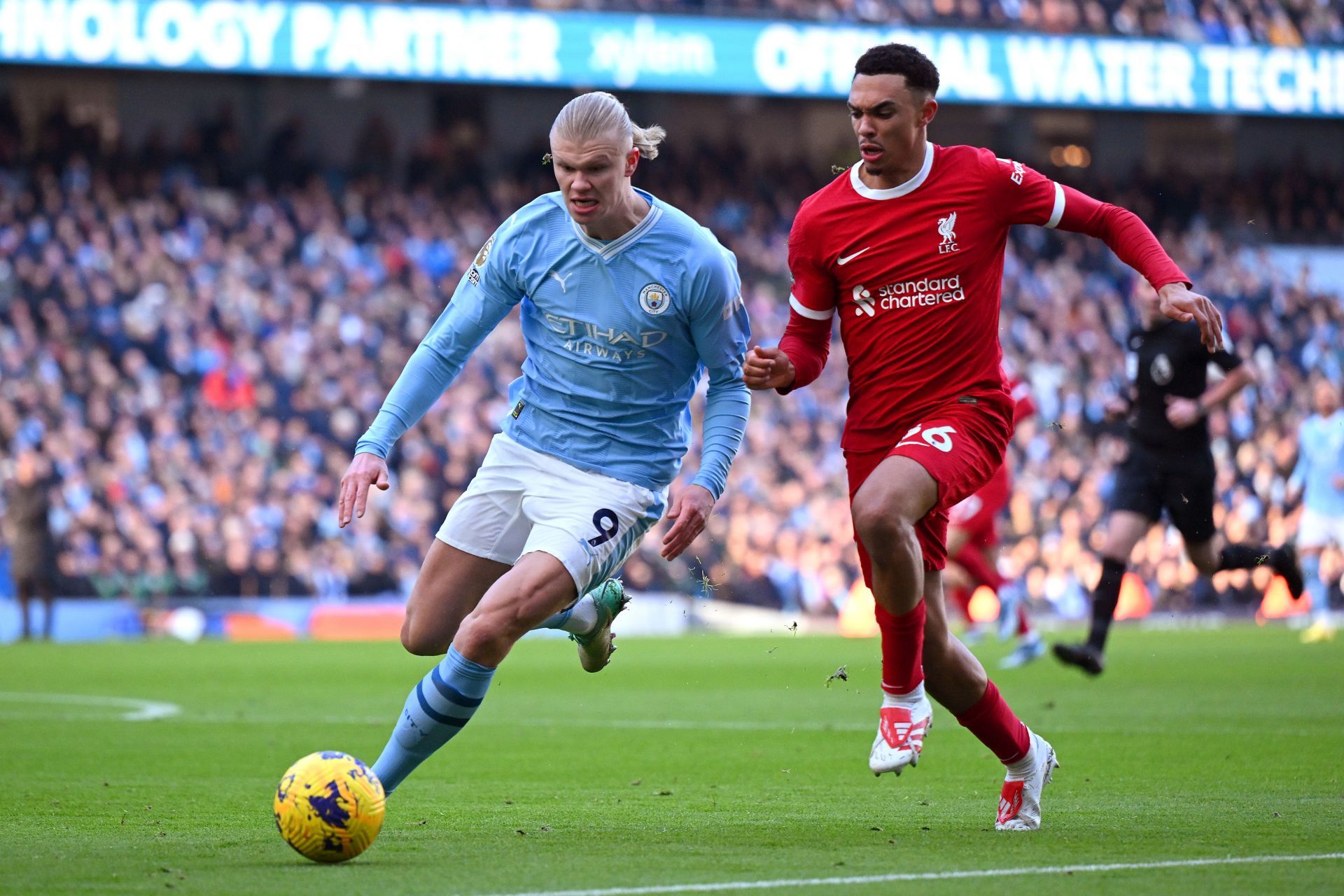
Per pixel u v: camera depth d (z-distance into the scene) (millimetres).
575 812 20094
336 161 112312
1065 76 104562
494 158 114625
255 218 94812
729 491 83500
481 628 17312
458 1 96625
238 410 82062
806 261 18750
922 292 18125
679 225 18500
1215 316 17391
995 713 17938
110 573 74312
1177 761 25516
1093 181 122875
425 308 93500
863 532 16891
